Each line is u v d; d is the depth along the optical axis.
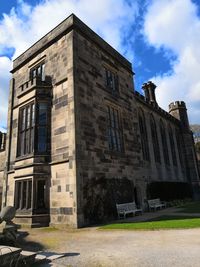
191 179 31.88
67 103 13.49
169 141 29.67
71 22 14.93
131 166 17.17
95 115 14.59
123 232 9.35
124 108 18.33
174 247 6.56
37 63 16.83
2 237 7.06
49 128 14.11
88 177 12.65
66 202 11.94
